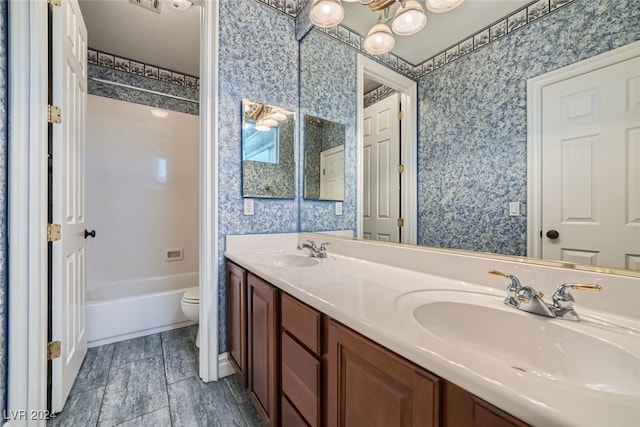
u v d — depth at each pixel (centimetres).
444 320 79
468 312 78
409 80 128
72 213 157
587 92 73
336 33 171
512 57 90
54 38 135
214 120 165
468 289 92
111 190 269
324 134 183
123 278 273
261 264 133
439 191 114
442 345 53
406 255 122
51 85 135
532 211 85
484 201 98
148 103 289
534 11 84
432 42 117
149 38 246
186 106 310
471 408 45
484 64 98
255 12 181
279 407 111
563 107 78
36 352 123
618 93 67
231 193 173
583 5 73
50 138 135
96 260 261
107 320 208
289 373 102
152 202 289
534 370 64
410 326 62
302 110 201
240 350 147
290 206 198
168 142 298
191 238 312
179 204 304
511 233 90
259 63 183
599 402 38
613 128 68
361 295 85
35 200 123
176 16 219
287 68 196
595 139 72
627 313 65
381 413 62
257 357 128
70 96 154
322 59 183
